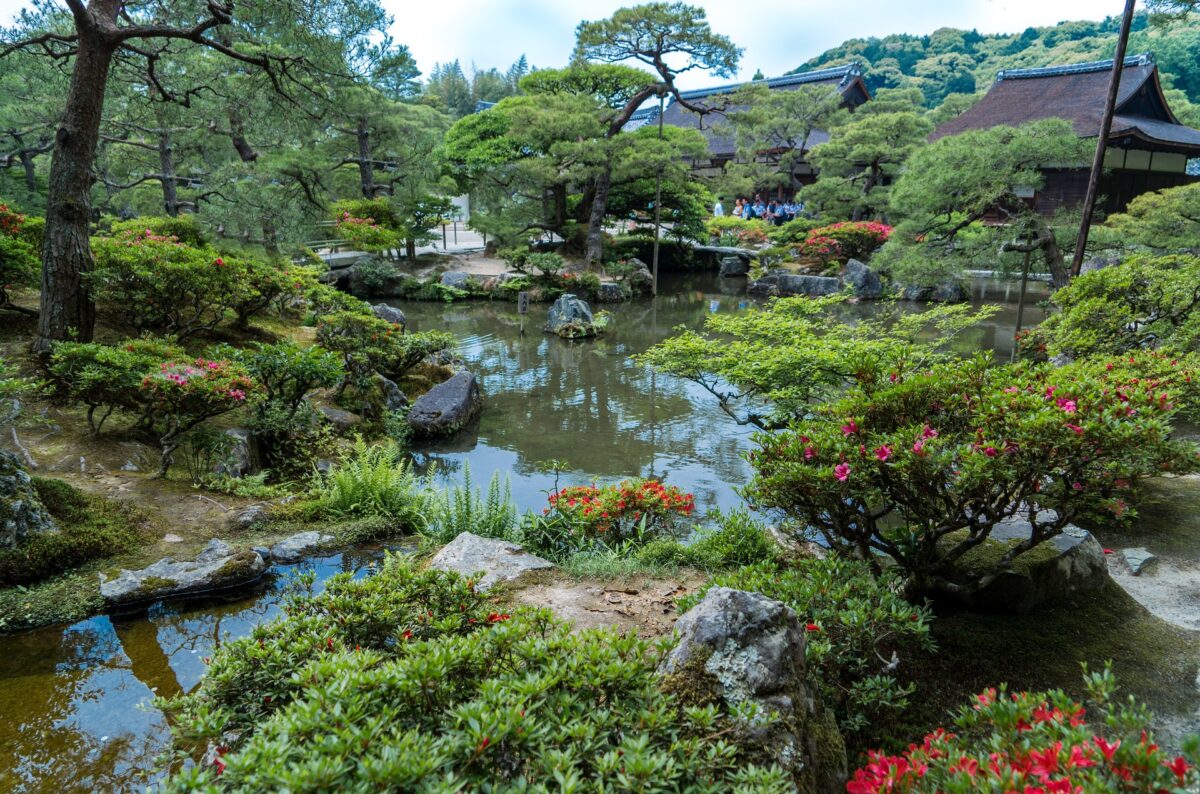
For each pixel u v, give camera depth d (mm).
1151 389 4312
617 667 2816
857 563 4973
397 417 12352
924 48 60938
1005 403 4238
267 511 7648
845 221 31859
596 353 19031
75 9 9219
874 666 4480
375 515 7875
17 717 4496
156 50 12852
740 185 31094
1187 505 7742
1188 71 42406
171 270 11062
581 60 30578
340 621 3965
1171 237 18578
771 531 7340
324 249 27141
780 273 28812
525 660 3023
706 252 34750
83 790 3891
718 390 15539
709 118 44062
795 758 2801
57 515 6547
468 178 32125
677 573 6352
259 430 9672
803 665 3262
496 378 16531
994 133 16516
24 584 5910
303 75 12805
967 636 4977
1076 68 30391
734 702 2961
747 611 3199
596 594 5688
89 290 10234
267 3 10930
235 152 25000
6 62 12609
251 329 13984
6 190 21781
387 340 13367
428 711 2736
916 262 17766
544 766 2324
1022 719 2719
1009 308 24641
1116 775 2236
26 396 9016
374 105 23781
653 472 11117
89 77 9703
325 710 2527
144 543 6668
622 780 2254
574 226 31406
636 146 27141
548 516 7754
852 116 37875
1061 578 5359
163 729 4422
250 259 14766
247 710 3426
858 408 4891
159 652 5336
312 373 9922
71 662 5141
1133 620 5273
